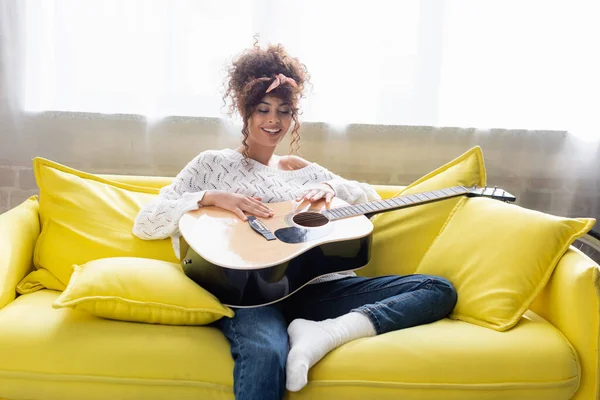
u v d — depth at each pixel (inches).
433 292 62.3
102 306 56.6
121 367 53.9
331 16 93.6
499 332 58.5
